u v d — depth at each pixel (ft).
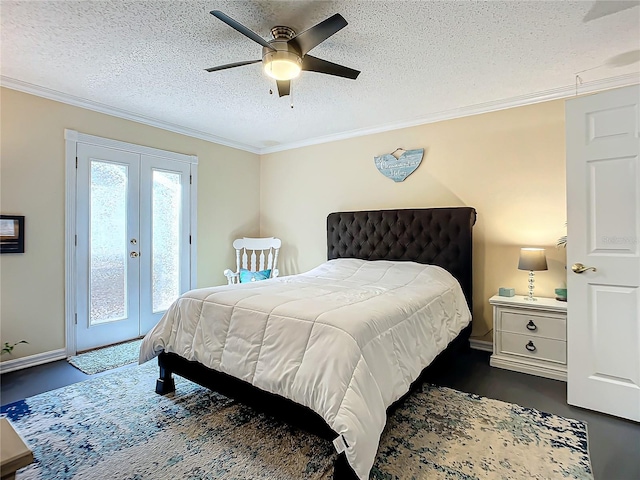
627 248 6.85
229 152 15.11
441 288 9.11
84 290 10.62
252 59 7.96
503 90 9.66
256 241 14.84
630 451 5.76
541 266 9.19
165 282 12.84
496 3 5.93
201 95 10.03
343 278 10.35
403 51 7.55
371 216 12.53
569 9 6.07
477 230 11.11
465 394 7.92
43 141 9.70
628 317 6.84
